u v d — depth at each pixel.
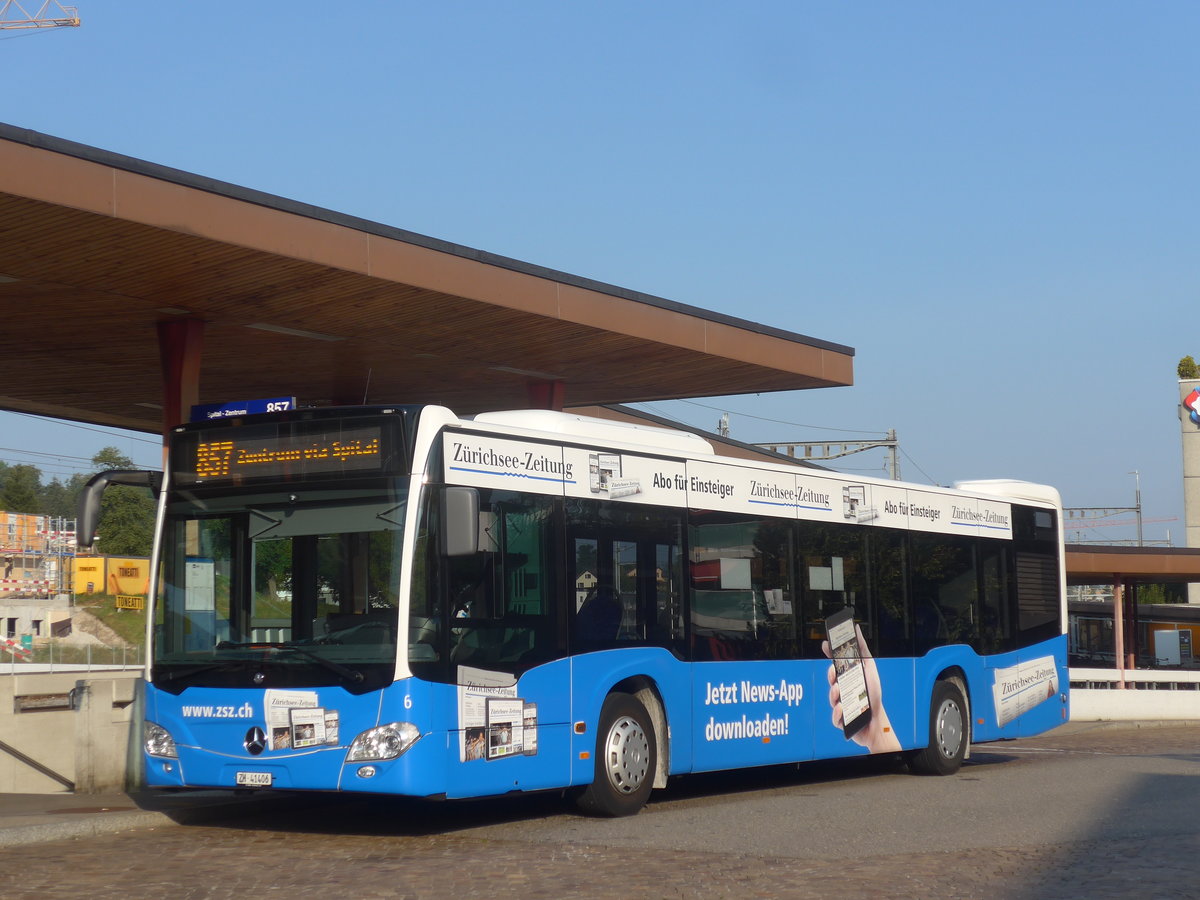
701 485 13.62
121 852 10.19
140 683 14.10
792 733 14.38
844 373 21.50
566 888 8.55
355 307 15.70
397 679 10.30
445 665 10.54
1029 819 11.88
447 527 10.43
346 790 10.33
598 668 12.03
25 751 16.91
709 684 13.33
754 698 13.89
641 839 10.69
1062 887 8.54
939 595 16.95
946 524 17.28
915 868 9.23
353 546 10.67
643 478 12.89
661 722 12.80
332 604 10.66
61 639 56.56
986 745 24.09
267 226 13.28
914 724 16.30
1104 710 31.62
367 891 8.50
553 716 11.52
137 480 11.39
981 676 17.50
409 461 10.63
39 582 64.81
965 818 11.97
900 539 16.47
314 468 10.91
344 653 10.50
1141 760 19.19
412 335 17.34
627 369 20.09
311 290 14.83
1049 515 19.39
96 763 13.58
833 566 15.34
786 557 14.65
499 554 11.20
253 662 10.74
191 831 11.41
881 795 14.15
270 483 11.02
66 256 13.25
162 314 15.82
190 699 10.95
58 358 18.47
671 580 13.06
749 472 14.30
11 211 11.77
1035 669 18.56
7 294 14.73
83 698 13.59
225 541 11.12
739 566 13.98
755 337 19.73
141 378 20.11
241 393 22.08
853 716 15.27
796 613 14.66
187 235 12.62
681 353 18.86
